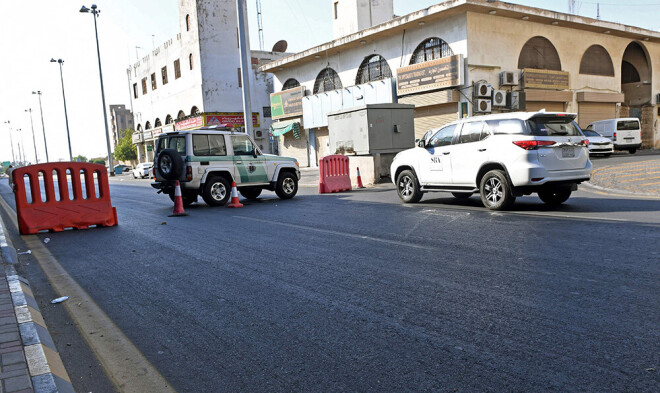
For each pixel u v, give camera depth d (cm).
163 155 1247
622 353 305
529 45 2375
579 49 2592
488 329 355
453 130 1016
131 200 1684
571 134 887
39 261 688
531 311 385
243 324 397
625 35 2780
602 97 2666
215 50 4084
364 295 452
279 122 3416
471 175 957
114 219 1020
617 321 355
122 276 577
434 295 439
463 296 432
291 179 1451
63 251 755
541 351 314
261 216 1045
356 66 2730
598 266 498
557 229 699
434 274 507
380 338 351
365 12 3198
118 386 304
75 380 315
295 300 450
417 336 351
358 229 804
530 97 2300
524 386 272
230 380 302
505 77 2214
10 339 356
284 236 779
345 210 1064
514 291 436
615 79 2806
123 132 7756
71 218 974
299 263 589
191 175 1260
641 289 421
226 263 611
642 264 497
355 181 1772
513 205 976
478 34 2156
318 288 482
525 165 848
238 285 509
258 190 1517
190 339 373
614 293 415
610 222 729
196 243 760
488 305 405
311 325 385
